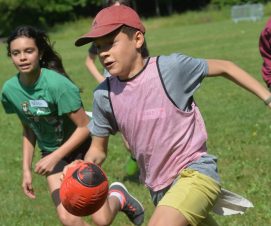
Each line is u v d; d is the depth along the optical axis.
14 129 33.53
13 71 69.88
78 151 14.07
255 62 55.41
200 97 38.09
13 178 22.84
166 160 11.11
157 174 11.25
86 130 13.63
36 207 19.17
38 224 17.52
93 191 10.66
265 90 10.76
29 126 14.26
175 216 10.24
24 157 14.49
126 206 14.00
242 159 22.84
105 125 11.61
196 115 11.20
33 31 13.39
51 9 176.88
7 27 174.00
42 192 20.67
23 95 13.67
